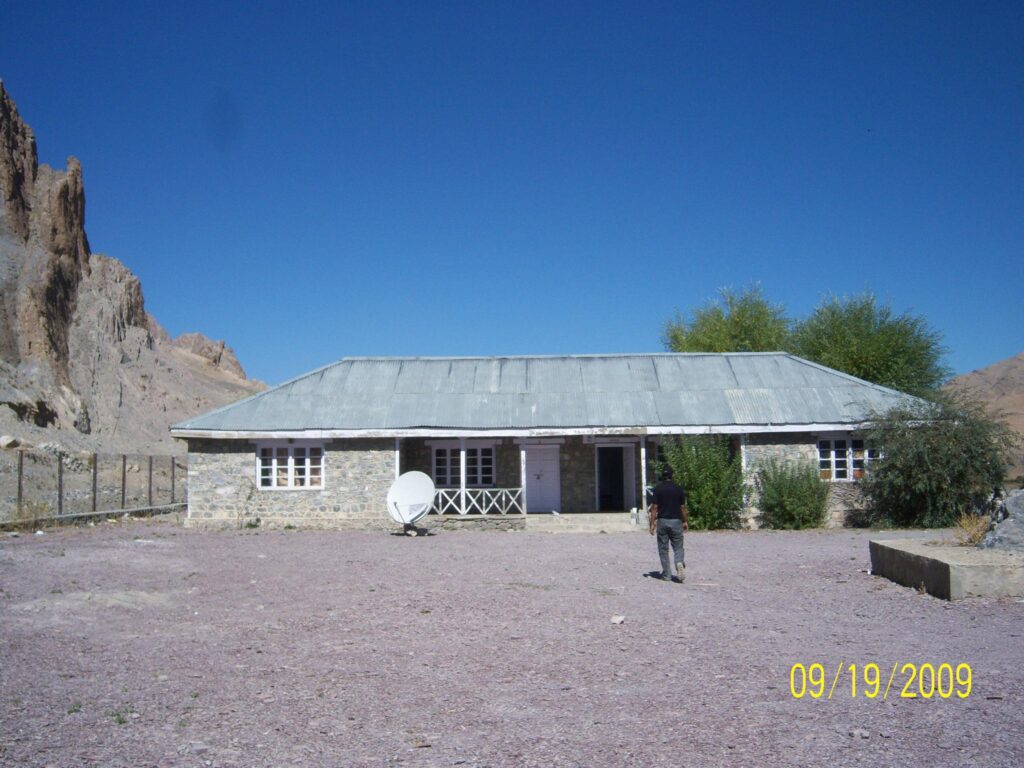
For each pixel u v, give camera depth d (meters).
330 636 9.92
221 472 26.22
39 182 94.25
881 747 6.09
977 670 8.16
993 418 24.42
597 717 6.82
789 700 7.23
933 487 23.75
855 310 39.69
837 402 27.02
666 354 30.48
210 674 8.27
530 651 9.09
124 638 9.85
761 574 14.87
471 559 17.36
